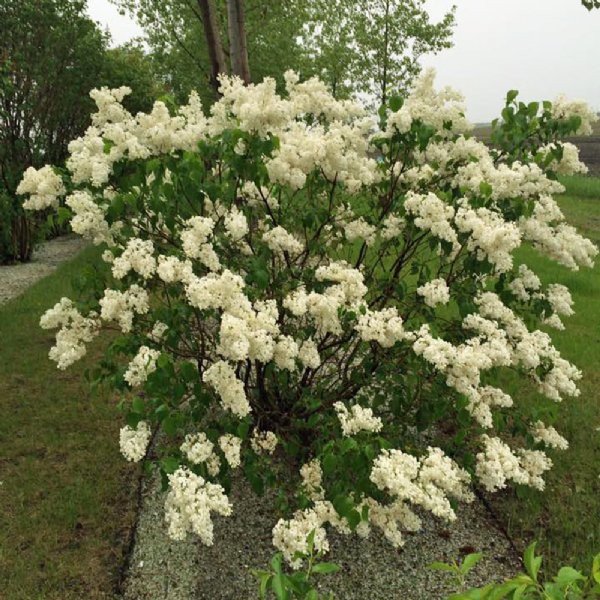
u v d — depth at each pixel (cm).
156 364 268
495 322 304
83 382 504
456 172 359
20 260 1099
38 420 440
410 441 310
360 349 359
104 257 328
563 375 333
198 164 296
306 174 333
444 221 293
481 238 285
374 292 354
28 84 1036
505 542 317
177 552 310
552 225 396
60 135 1265
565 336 583
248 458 289
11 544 313
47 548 310
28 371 526
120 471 375
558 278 768
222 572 297
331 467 247
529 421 354
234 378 264
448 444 328
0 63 938
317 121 360
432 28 1359
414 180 353
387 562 304
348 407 328
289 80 347
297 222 350
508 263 295
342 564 303
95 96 334
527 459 328
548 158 334
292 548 231
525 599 122
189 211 327
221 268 311
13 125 1030
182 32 1335
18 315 688
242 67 718
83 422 436
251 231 341
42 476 371
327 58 1462
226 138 295
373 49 1404
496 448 286
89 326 318
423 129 319
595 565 113
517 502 344
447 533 324
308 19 1416
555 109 349
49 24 1051
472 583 289
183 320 307
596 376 497
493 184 324
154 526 329
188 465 277
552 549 305
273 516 336
